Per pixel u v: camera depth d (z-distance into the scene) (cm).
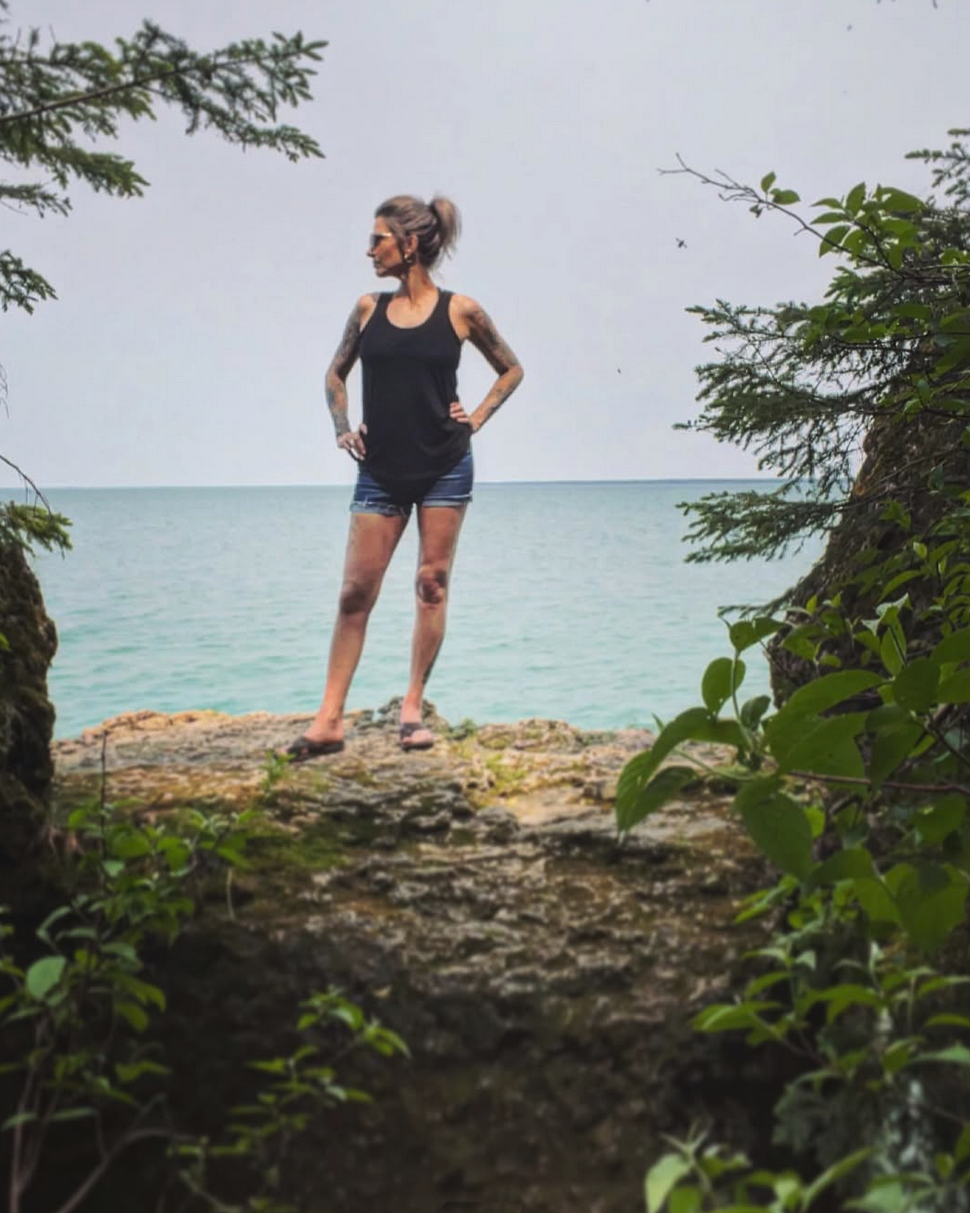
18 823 319
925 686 215
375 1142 260
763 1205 239
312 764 419
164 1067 274
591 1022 278
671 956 295
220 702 1138
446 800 379
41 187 333
